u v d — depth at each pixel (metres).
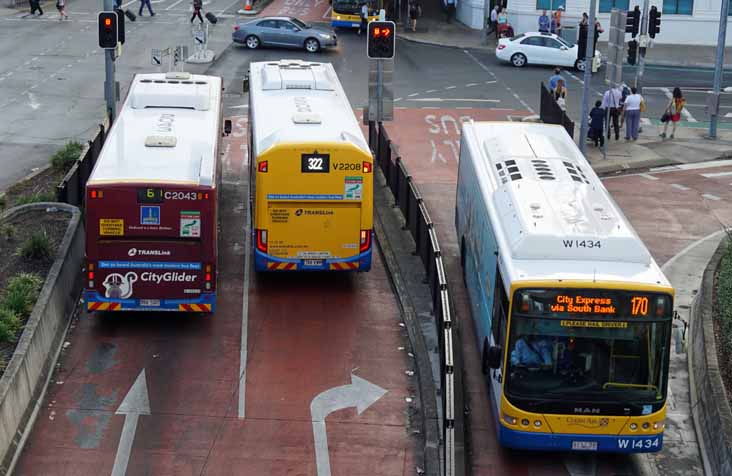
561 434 14.95
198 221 18.67
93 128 34.16
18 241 21.47
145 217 18.53
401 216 26.67
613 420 14.86
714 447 15.59
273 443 16.03
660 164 33.41
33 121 34.84
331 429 16.50
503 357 15.07
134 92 23.52
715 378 16.78
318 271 22.78
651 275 14.96
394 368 18.61
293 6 64.38
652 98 43.22
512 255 15.41
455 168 31.89
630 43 45.16
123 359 18.45
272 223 20.98
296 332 19.84
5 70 42.88
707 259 24.53
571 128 31.56
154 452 15.66
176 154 19.89
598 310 14.66
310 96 24.41
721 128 38.59
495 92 42.50
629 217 27.77
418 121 37.22
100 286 18.83
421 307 21.00
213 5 63.66
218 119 23.47
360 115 37.22
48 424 16.25
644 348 14.73
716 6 56.31
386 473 15.39
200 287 19.00
